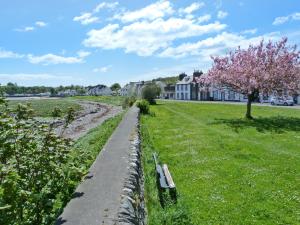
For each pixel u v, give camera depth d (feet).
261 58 114.93
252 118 112.47
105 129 80.94
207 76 124.47
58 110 25.84
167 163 52.26
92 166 29.91
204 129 90.84
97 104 356.18
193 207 33.71
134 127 64.59
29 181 19.77
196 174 45.60
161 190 33.55
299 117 115.85
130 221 18.69
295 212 32.60
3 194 15.57
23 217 17.69
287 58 112.47
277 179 42.70
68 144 24.63
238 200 35.73
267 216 31.76
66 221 17.78
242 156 55.93
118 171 28.07
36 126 21.94
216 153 58.59
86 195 21.79
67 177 22.97
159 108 190.39
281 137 75.15
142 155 47.42
